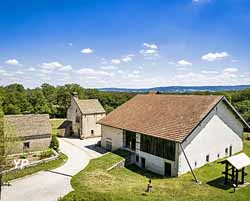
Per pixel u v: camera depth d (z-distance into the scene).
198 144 30.28
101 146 43.59
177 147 28.55
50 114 89.56
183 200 21.02
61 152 39.94
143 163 33.44
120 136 38.19
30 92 90.25
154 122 33.91
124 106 43.22
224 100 32.50
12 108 73.50
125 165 33.56
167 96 38.91
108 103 89.00
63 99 92.81
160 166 30.80
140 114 38.00
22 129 39.84
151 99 40.69
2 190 23.89
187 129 29.03
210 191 23.39
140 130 33.72
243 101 70.62
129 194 22.23
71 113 56.94
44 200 21.66
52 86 114.62
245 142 44.09
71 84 98.69
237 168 23.72
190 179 27.08
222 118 33.22
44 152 38.34
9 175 27.70
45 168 30.98
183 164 28.73
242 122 36.34
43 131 41.16
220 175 27.75
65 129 55.62
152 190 23.61
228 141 34.47
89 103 56.12
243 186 24.58
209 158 31.91
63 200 12.70
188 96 35.81
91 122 54.41
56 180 26.67
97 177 27.56
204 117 29.77
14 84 107.62
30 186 24.95
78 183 25.59
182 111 33.06
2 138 20.84
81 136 52.91
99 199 13.00
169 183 25.97
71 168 31.16
